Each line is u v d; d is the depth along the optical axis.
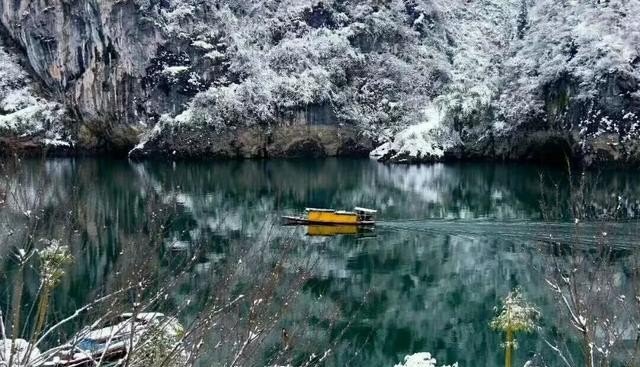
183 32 77.88
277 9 85.94
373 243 34.44
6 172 11.54
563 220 34.84
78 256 24.34
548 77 65.12
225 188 53.31
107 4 75.19
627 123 60.69
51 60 77.81
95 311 8.38
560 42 66.19
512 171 63.44
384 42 85.69
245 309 9.70
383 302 24.94
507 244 33.84
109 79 76.50
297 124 78.25
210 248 27.23
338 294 25.31
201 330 8.79
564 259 15.30
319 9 85.38
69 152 77.69
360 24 85.00
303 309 17.06
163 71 76.75
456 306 24.94
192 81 76.88
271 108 77.44
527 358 19.02
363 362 19.36
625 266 20.92
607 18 64.44
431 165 70.69
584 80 62.06
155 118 76.62
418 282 27.75
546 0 72.62
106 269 24.27
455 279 28.28
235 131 75.62
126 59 76.00
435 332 22.25
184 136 74.31
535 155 70.31
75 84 77.19
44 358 7.08
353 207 44.72
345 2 86.94
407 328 22.42
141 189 49.59
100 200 42.19
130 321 7.31
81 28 76.56
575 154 63.59
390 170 66.38
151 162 71.69
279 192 51.75
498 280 27.88
